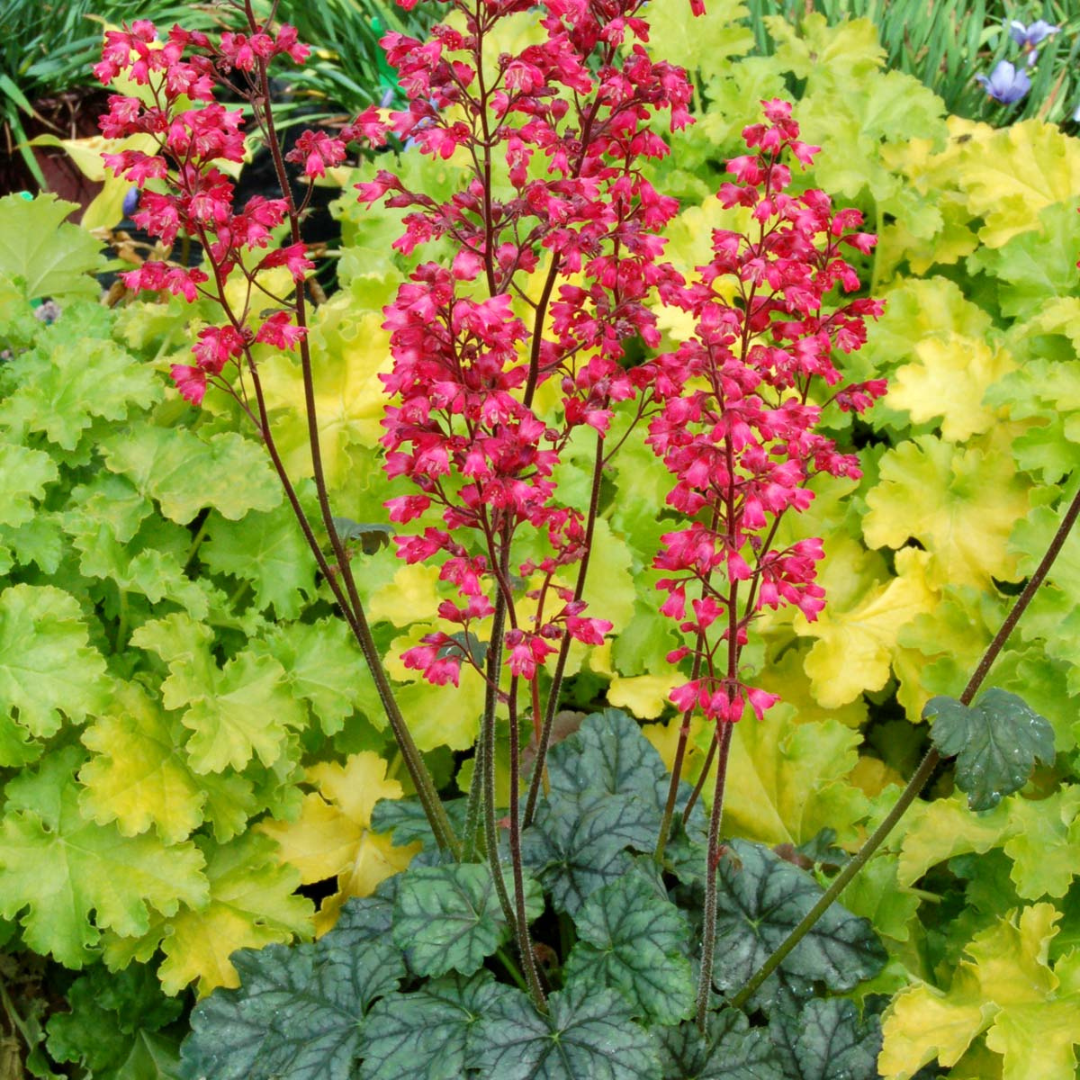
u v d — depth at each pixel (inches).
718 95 44.8
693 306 22.0
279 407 36.1
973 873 30.6
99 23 56.5
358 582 34.8
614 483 37.5
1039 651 33.3
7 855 28.4
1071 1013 26.2
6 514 30.4
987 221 41.8
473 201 21.1
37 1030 30.4
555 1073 24.0
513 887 26.6
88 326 36.9
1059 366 35.9
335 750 34.4
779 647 36.8
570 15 19.9
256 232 22.1
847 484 37.6
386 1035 25.3
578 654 32.9
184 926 29.6
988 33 51.7
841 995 28.2
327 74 53.8
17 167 54.4
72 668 28.8
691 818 29.7
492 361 20.0
